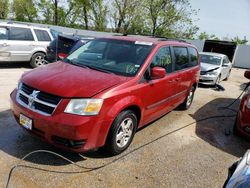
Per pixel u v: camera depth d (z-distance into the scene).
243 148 4.90
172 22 33.88
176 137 5.00
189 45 6.39
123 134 3.95
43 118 3.28
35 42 10.55
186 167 3.93
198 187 3.48
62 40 9.80
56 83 3.50
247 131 4.86
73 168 3.50
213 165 4.11
